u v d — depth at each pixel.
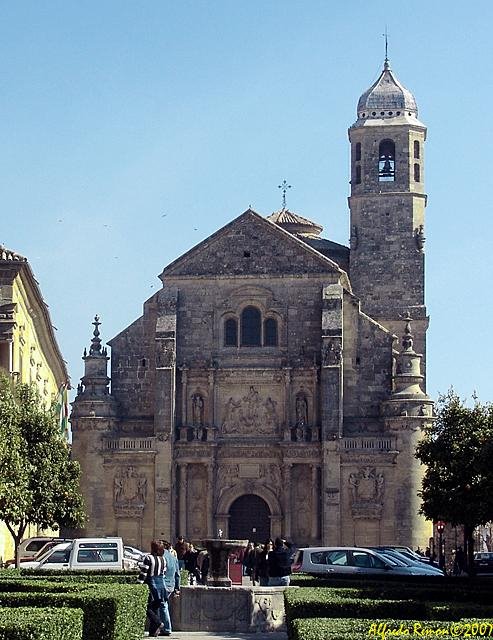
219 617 57.81
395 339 120.62
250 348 119.88
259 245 120.88
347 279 127.44
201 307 120.94
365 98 143.12
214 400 119.50
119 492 117.62
